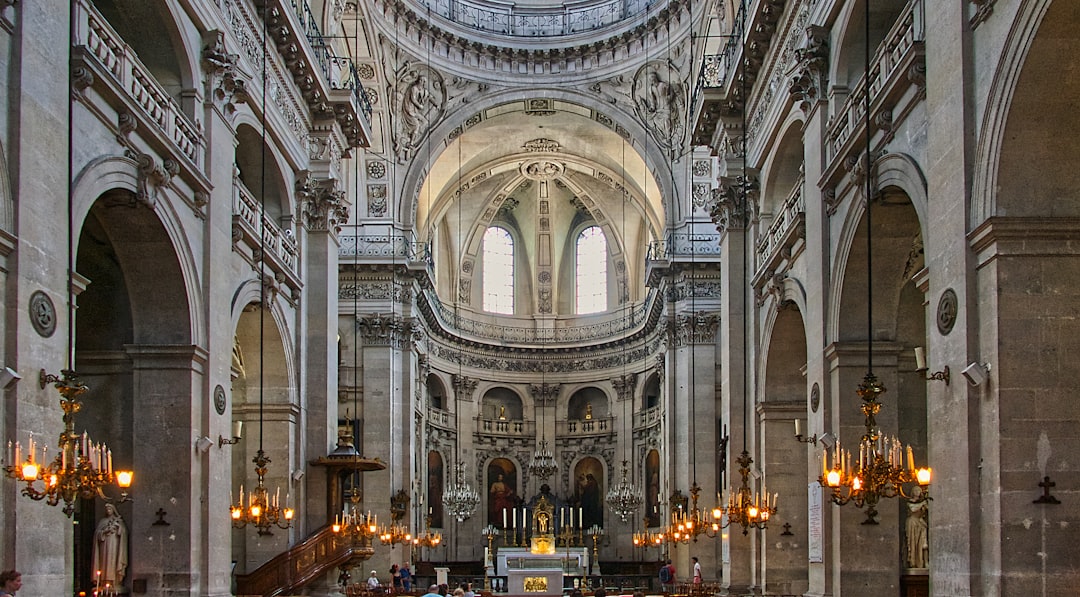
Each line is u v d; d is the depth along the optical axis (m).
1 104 11.38
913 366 17.50
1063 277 11.48
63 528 12.34
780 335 22.00
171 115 16.38
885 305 16.91
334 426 25.38
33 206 11.76
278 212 23.61
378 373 36.94
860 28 17.00
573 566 41.75
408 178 38.06
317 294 24.81
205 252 17.59
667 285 36.75
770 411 22.38
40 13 12.02
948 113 12.45
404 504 36.38
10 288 11.36
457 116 38.16
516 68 38.34
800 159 22.12
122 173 14.41
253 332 22.39
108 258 17.00
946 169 12.50
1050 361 11.42
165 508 16.59
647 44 36.81
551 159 44.50
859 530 16.62
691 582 31.25
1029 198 11.51
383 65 35.62
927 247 13.35
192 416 16.80
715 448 35.12
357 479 31.67
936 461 12.73
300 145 24.16
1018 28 10.89
